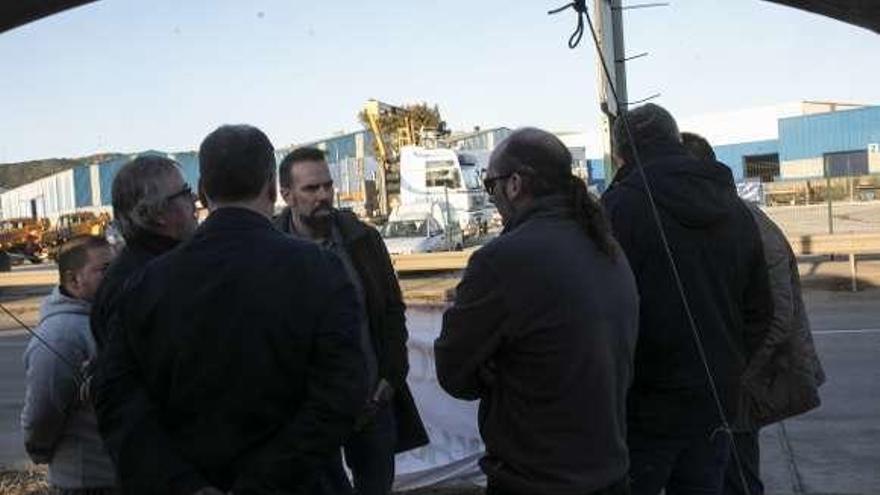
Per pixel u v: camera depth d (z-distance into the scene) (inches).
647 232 133.5
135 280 101.6
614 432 113.8
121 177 121.4
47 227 1776.6
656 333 133.8
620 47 277.0
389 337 172.2
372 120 1407.5
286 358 96.8
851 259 664.4
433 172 1291.8
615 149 149.0
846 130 2368.4
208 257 98.7
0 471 281.3
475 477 241.1
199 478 96.0
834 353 440.8
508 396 113.9
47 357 135.6
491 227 1403.8
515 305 110.5
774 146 2596.0
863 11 311.4
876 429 300.4
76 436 137.8
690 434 136.3
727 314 137.6
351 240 171.8
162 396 99.7
